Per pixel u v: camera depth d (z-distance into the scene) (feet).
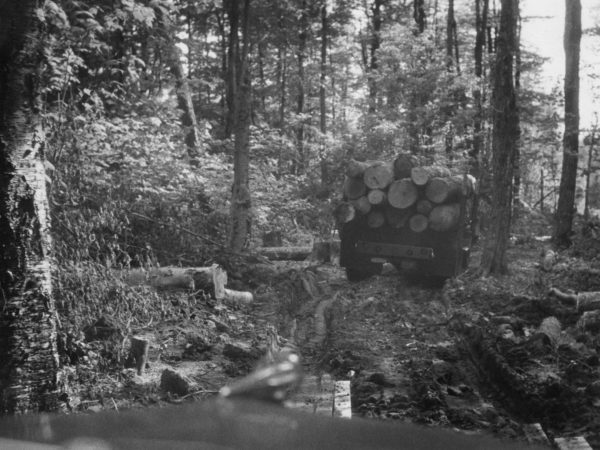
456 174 48.37
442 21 136.26
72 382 20.71
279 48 123.54
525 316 35.14
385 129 85.71
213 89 123.34
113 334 24.54
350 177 47.47
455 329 33.09
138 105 47.47
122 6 39.75
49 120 29.12
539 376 23.24
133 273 30.22
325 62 124.16
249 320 31.96
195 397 20.61
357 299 40.91
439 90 90.38
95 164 34.60
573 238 69.82
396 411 19.99
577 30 73.41
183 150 46.29
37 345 16.44
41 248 16.72
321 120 120.57
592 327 30.73
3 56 16.39
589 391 21.59
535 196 149.48
